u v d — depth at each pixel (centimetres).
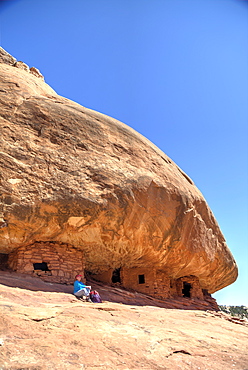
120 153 1135
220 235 1422
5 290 727
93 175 1022
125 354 525
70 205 950
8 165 934
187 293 1466
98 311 746
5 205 888
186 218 1207
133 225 1059
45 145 1022
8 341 486
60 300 797
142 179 1100
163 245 1159
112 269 1241
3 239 923
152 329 697
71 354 485
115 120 1288
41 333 539
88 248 1078
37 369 423
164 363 523
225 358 608
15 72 1286
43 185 947
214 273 1450
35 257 966
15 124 1025
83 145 1076
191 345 646
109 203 1000
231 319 1131
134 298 1084
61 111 1122
